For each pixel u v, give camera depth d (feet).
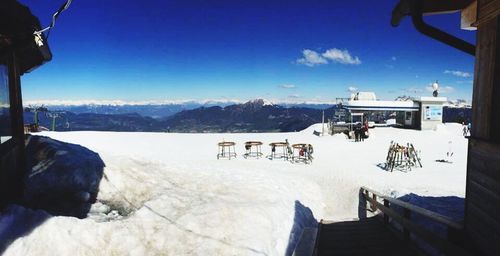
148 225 21.98
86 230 18.76
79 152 33.12
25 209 18.58
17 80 24.21
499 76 14.10
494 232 14.21
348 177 51.78
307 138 95.96
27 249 15.88
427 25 16.35
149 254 19.54
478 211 15.64
